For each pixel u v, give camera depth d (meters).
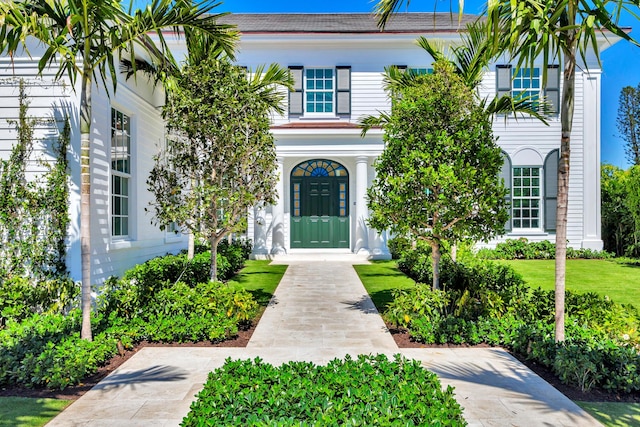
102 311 5.98
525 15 3.99
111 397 3.87
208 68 6.48
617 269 11.64
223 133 6.24
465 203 5.61
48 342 4.66
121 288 6.47
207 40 7.18
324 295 8.53
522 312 6.08
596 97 14.61
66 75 6.72
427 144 6.01
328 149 13.91
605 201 15.74
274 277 10.66
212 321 5.65
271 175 6.86
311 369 3.45
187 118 6.30
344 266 12.64
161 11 5.50
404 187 5.80
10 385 4.13
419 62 14.62
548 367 4.60
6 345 4.71
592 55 14.59
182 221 6.51
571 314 5.95
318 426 2.39
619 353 4.30
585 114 14.66
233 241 13.73
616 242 15.16
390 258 13.95
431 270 9.21
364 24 15.90
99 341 4.88
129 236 8.79
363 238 13.96
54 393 4.00
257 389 2.96
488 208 5.64
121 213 8.48
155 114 9.91
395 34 14.27
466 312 5.90
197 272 8.95
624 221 14.55
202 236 6.65
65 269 6.71
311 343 5.48
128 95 8.45
